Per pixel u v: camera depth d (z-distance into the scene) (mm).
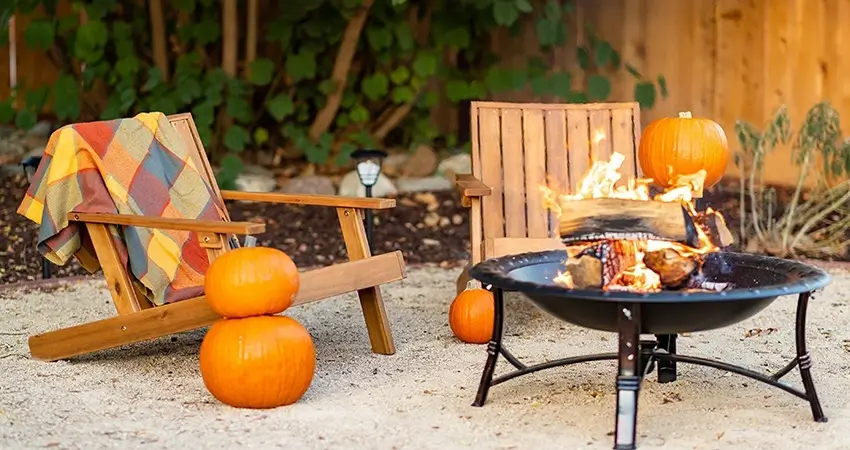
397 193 7227
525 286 3115
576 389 3713
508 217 4926
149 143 4328
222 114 7605
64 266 5996
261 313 3496
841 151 5961
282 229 6645
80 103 7797
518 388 3727
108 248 3920
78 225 4012
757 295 2994
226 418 3383
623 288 3406
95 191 3992
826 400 3584
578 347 4277
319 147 7457
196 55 7398
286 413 3430
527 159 4984
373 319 4191
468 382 3797
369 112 8086
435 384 3773
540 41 7273
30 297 5215
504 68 7613
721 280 3623
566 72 7391
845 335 4453
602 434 3240
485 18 7535
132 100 7086
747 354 4172
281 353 3439
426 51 7613
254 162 7770
